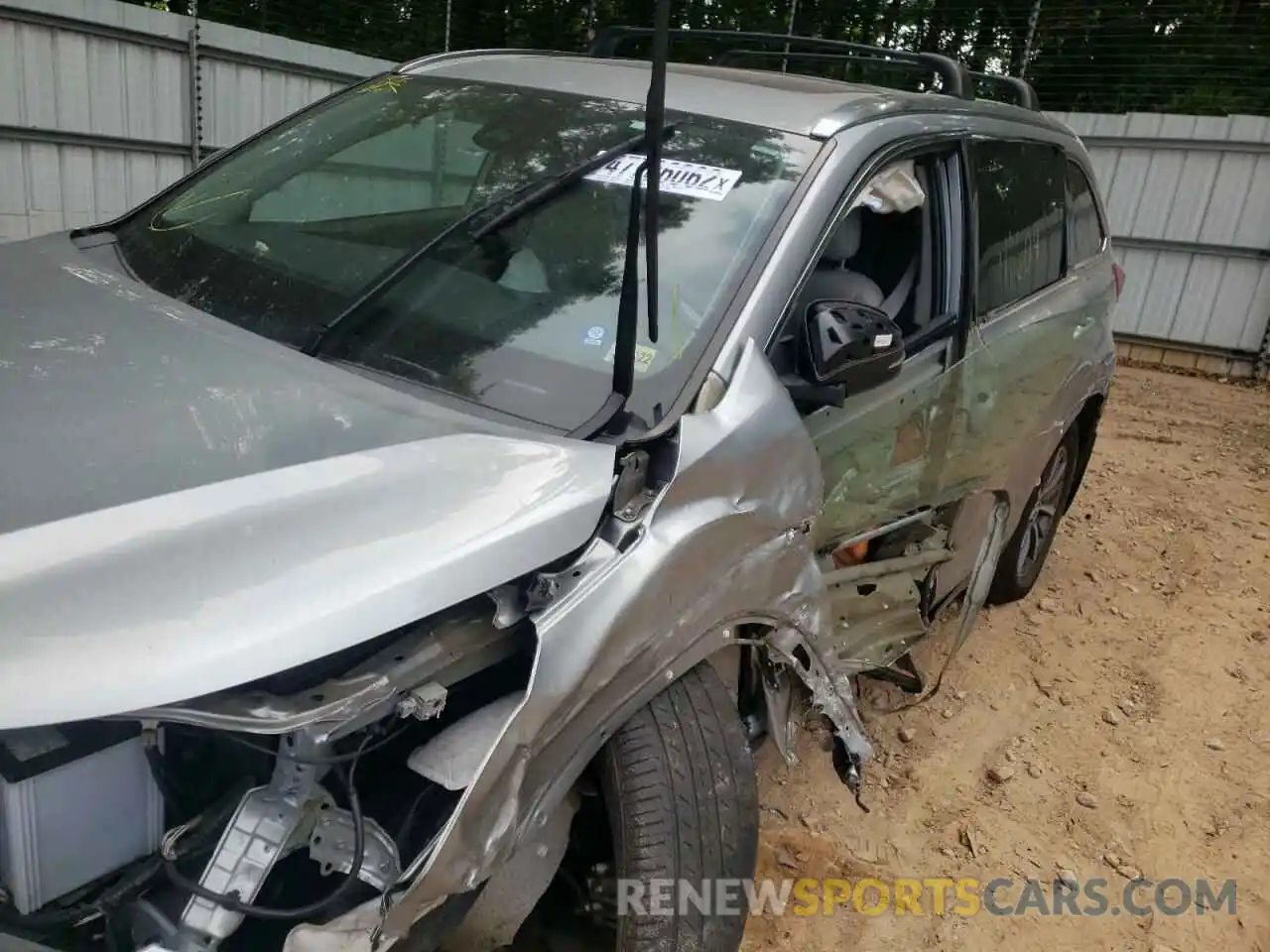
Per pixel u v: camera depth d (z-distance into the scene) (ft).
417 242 8.29
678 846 6.59
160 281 8.41
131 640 4.71
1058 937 9.30
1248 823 11.19
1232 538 19.65
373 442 6.18
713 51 33.04
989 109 11.59
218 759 5.89
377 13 32.48
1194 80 34.35
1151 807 11.28
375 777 6.05
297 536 5.31
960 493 10.69
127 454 5.68
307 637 4.92
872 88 10.31
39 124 24.90
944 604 11.30
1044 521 15.23
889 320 7.68
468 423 6.60
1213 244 34.09
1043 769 11.73
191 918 5.24
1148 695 13.58
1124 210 35.24
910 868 9.90
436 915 5.78
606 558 6.13
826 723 8.30
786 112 8.91
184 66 27.55
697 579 6.63
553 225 8.20
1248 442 27.02
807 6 35.12
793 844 9.87
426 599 5.29
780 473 7.25
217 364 6.75
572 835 7.34
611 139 8.83
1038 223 12.30
